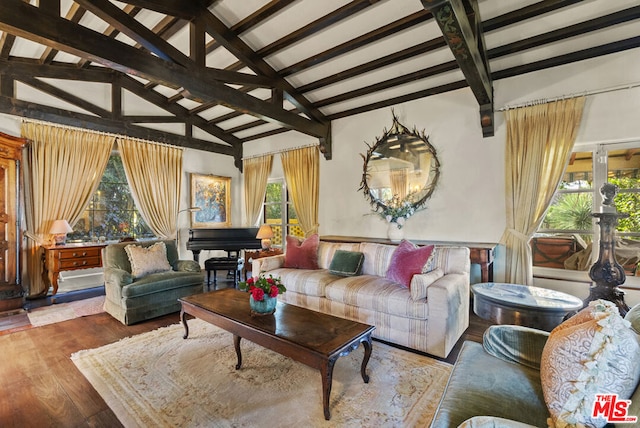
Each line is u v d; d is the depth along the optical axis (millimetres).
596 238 3408
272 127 6191
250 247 5410
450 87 4121
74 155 4582
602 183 3342
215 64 4422
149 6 2975
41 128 4301
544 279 3645
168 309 3621
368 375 2268
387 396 2016
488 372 1436
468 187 4051
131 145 5199
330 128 5410
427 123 4375
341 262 3551
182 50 4082
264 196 6527
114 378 2246
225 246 5285
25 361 2500
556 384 1099
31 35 2236
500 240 3820
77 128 4621
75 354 2605
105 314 3658
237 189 6988
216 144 6512
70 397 2025
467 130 4055
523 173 3617
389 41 3559
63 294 4539
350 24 3400
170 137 5715
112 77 4953
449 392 1311
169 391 2086
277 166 6344
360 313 2963
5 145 3701
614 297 2723
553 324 2166
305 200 5723
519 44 3262
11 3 2141
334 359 1792
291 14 3365
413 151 4480
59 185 4441
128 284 3365
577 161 3537
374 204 4906
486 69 3375
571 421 1026
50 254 4113
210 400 1986
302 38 3639
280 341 1944
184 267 4078
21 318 3518
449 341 2555
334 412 1857
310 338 1939
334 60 4000
